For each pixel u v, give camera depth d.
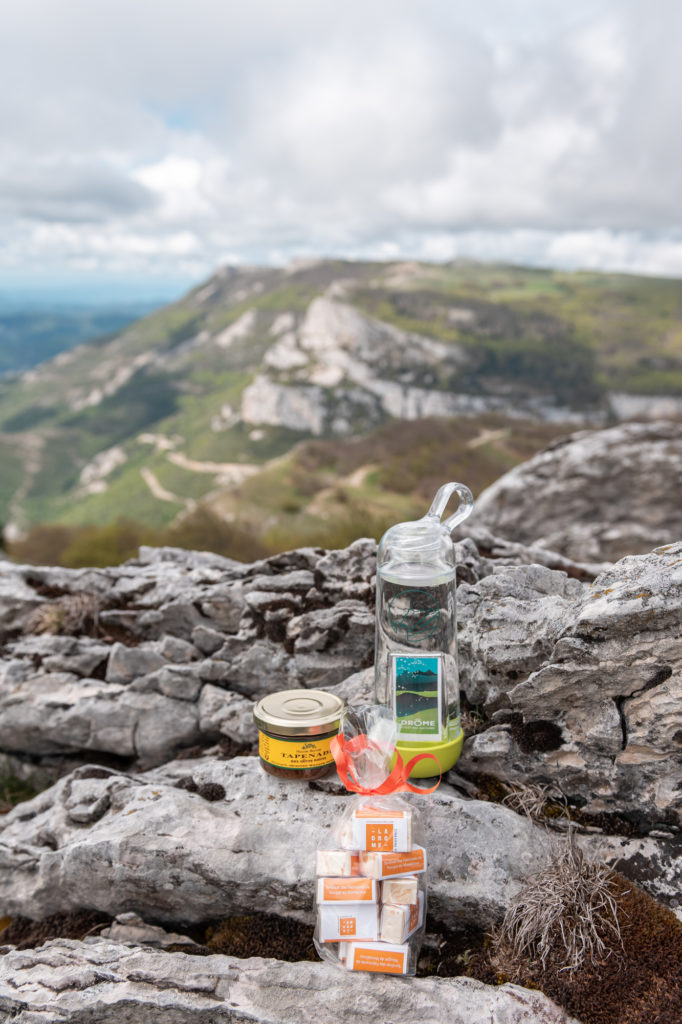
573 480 1.98
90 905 0.60
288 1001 0.49
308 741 0.58
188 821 0.58
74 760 0.79
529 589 0.68
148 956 0.52
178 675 0.75
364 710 0.55
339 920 0.50
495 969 0.50
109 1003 0.49
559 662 0.56
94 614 0.84
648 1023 0.46
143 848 0.57
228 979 0.50
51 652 0.81
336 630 0.72
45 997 0.50
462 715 0.64
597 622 0.54
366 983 0.49
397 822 0.50
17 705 0.77
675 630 0.53
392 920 0.49
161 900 0.58
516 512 2.04
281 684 0.74
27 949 0.56
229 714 0.72
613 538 1.94
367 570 0.77
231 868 0.55
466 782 0.62
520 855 0.55
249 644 0.75
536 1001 0.47
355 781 0.52
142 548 1.03
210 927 0.58
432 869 0.54
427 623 0.59
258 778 0.62
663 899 0.54
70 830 0.63
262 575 0.82
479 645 0.62
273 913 0.56
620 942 0.50
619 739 0.56
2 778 0.80
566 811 0.59
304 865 0.55
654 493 1.92
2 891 0.62
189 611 0.81
